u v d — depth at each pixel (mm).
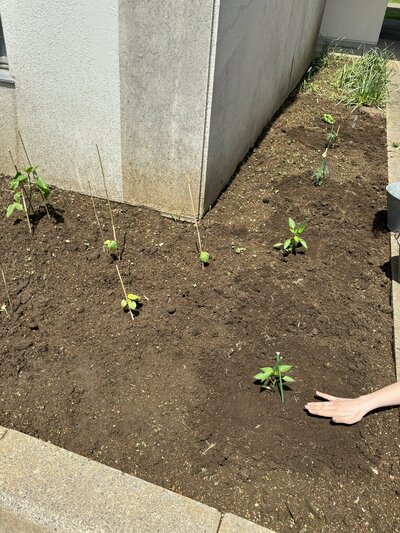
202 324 2549
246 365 2330
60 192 3604
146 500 1735
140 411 2115
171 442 2002
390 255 3182
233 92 3404
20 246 3016
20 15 3006
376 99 5996
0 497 1729
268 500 1828
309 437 2029
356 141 4969
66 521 1667
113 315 2586
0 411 2104
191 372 2287
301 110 5777
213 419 2090
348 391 2244
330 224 3492
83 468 1826
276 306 2686
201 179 3207
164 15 2695
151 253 3039
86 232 3178
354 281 2953
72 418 2084
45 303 2643
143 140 3191
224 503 1813
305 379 2281
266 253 3127
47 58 3113
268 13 3945
